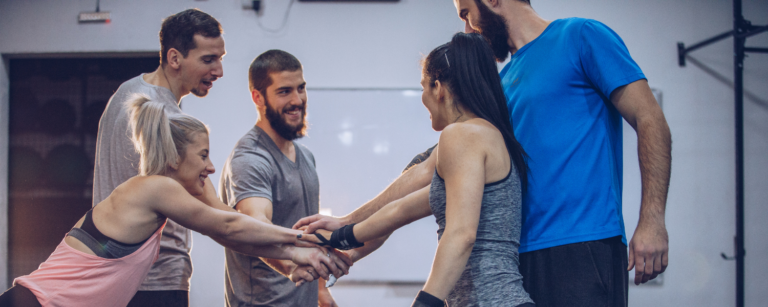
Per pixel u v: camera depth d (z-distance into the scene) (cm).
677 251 373
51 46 385
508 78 138
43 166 393
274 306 172
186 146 143
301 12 383
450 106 118
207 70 173
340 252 165
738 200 324
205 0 383
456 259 98
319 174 374
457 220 99
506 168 110
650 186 113
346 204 372
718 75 378
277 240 155
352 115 377
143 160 140
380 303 369
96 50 384
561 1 380
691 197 375
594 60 121
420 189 144
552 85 125
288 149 188
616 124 129
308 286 182
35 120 395
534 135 126
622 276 119
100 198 158
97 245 133
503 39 141
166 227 157
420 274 371
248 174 170
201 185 149
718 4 379
